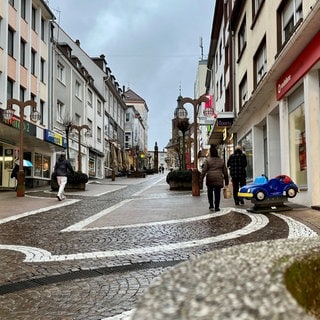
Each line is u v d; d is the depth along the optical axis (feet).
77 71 124.26
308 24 32.60
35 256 22.27
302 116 40.29
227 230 28.12
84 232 29.37
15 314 13.87
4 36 76.89
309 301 5.15
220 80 112.06
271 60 50.67
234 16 78.79
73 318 13.35
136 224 32.22
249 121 68.49
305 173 39.68
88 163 134.62
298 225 28.32
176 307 4.41
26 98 86.99
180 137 112.06
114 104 190.70
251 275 5.18
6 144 84.43
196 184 58.39
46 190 77.66
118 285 16.87
